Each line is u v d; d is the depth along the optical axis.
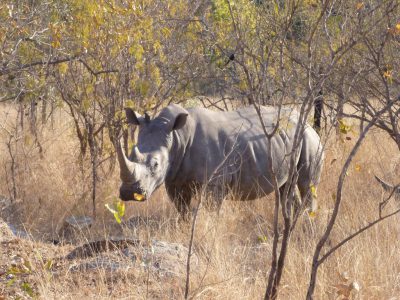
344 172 13.36
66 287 16.44
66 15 27.27
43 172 27.66
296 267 17.11
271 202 23.88
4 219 24.03
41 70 25.38
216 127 21.72
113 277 16.78
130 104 25.14
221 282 15.74
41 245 19.73
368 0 19.20
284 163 22.53
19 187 26.34
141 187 19.78
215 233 19.69
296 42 20.69
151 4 27.91
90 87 25.25
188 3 29.80
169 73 28.66
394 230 19.80
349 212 21.86
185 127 21.17
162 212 23.80
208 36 28.70
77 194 25.61
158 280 16.72
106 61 26.20
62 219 23.80
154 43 27.03
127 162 19.42
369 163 27.62
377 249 17.83
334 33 19.44
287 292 16.36
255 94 15.12
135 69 26.70
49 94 27.47
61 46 26.89
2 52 24.16
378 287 16.16
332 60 14.62
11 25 24.69
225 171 21.48
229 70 29.34
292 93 18.39
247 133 22.02
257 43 25.14
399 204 22.39
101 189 25.66
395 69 20.56
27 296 16.02
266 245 19.20
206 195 21.23
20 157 28.77
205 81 30.55
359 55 20.22
